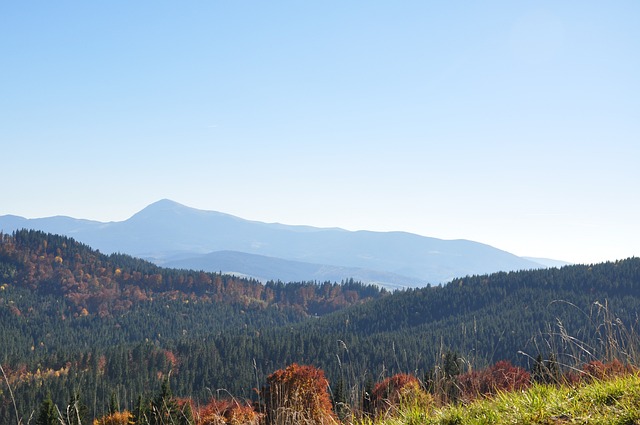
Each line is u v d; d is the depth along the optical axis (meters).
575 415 6.60
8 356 149.75
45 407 36.50
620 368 7.54
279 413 8.52
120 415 33.75
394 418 7.91
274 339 160.50
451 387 8.34
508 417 6.92
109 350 152.88
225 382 123.12
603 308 7.89
